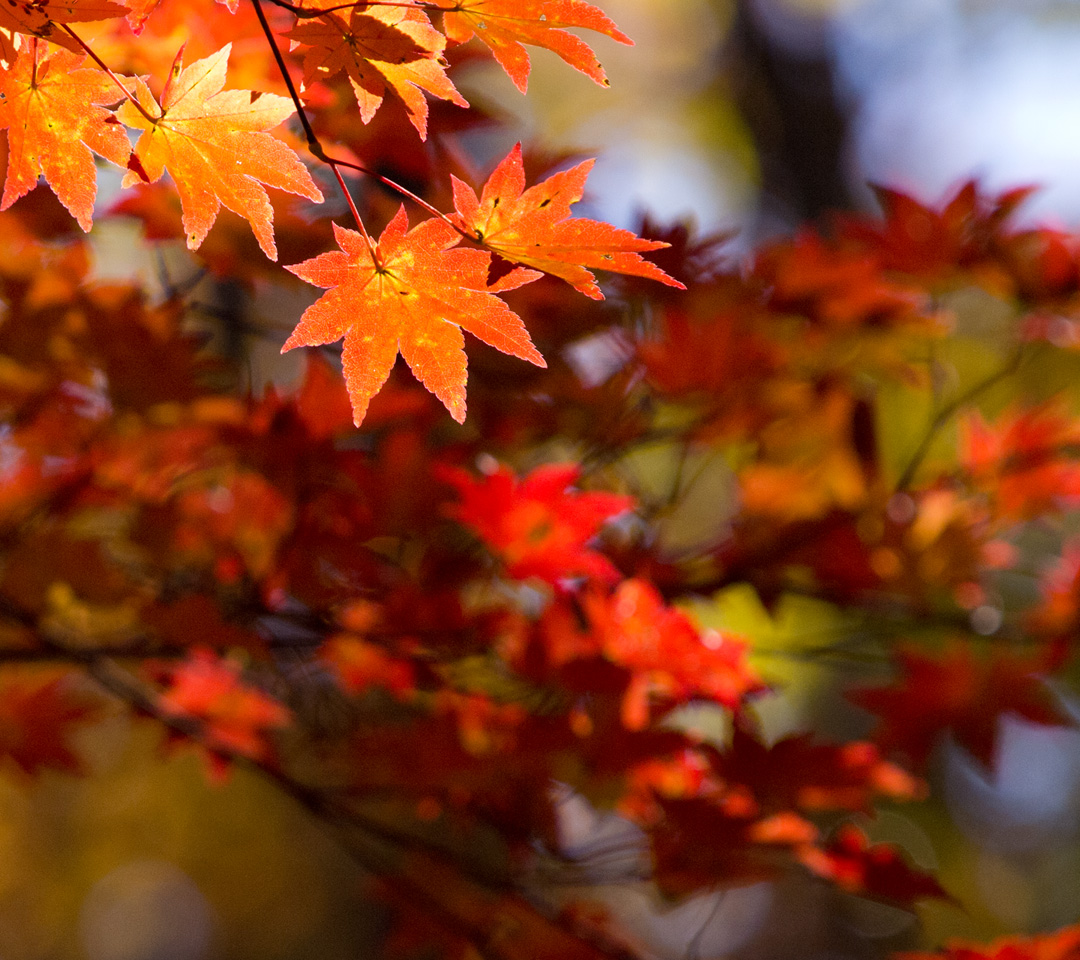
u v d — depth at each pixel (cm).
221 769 189
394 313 146
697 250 187
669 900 177
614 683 164
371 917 591
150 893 882
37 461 172
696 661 165
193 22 152
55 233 164
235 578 172
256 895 654
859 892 168
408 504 168
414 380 173
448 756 168
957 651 196
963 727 194
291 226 163
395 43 146
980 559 193
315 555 168
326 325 146
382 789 173
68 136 146
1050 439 203
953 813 558
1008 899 625
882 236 200
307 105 154
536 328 177
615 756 165
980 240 196
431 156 164
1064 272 194
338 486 169
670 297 187
